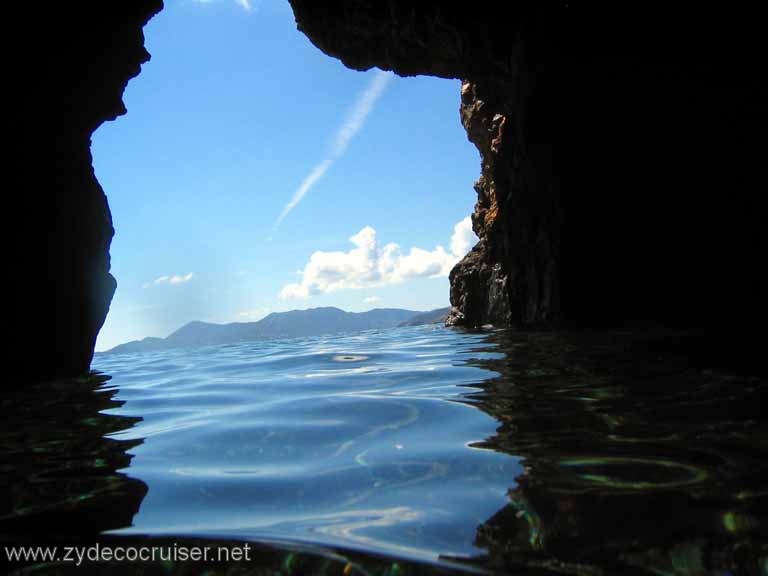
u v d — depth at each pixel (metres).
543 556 1.42
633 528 1.55
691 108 10.98
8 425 3.72
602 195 12.12
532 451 2.38
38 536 1.70
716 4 9.94
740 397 3.27
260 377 6.21
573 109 12.08
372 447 2.62
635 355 5.77
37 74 7.10
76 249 7.72
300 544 1.56
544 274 12.79
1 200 6.49
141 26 9.21
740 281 10.55
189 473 2.34
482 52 12.80
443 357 7.18
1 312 6.38
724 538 1.46
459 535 1.57
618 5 11.05
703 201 11.09
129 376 7.41
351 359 7.95
